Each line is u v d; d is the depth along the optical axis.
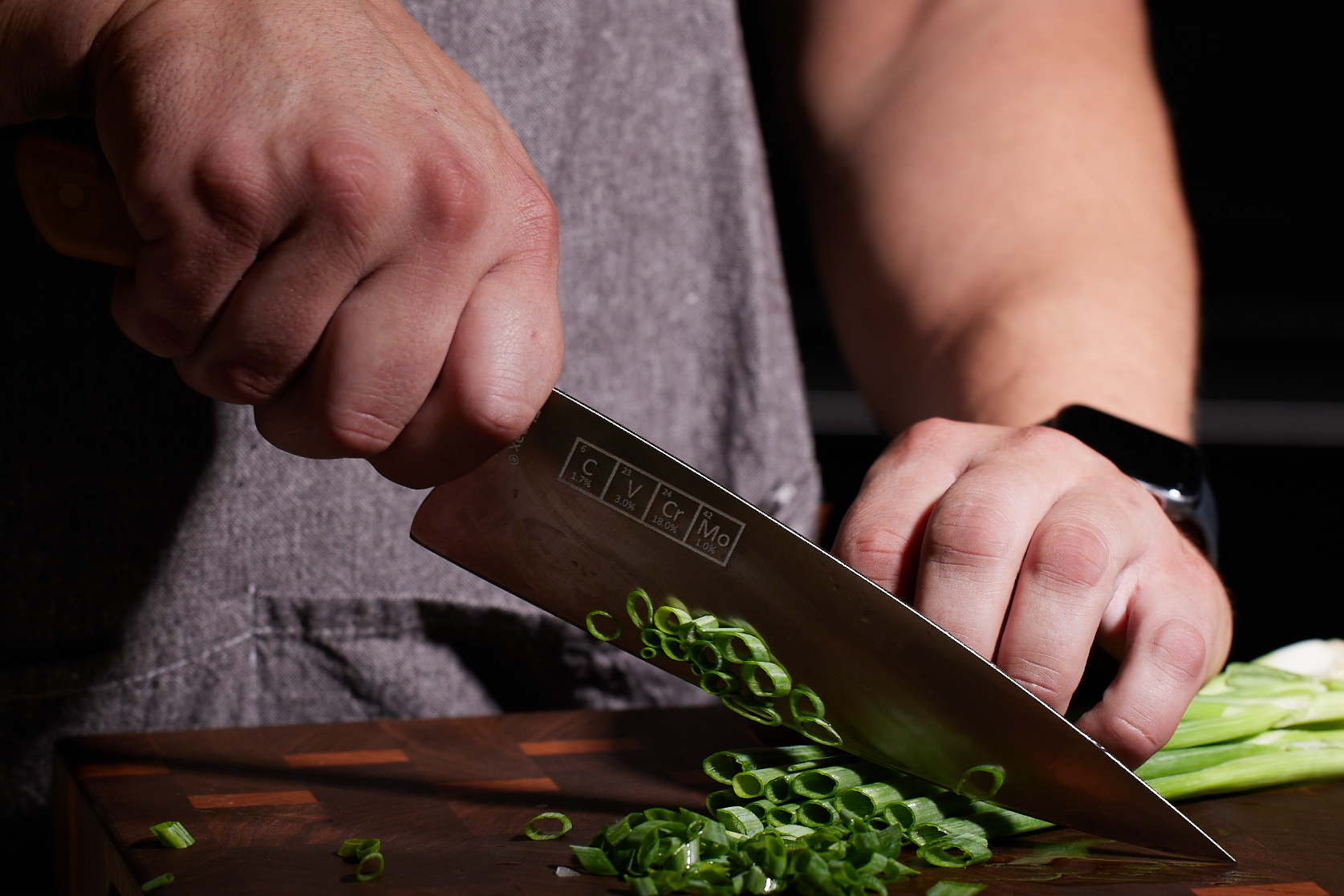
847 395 1.60
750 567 0.63
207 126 0.55
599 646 0.82
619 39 0.83
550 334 0.58
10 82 0.58
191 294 0.56
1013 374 0.77
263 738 0.70
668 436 0.88
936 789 0.64
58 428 0.73
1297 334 1.73
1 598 0.73
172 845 0.61
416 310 0.56
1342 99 1.95
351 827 0.63
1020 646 0.62
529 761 0.69
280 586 0.77
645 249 0.86
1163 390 0.76
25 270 0.72
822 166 0.91
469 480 0.63
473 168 0.56
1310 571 1.55
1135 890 0.60
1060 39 0.88
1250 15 1.96
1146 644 0.62
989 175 0.84
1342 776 0.68
